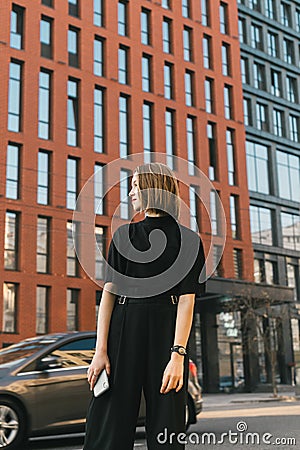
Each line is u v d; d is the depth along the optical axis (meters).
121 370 2.50
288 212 43.06
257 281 39.81
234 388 35.78
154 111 35.97
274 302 35.69
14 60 31.16
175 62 37.78
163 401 2.47
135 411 2.50
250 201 40.72
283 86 45.88
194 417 9.16
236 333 36.56
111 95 34.22
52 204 30.53
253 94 43.31
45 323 29.45
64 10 33.41
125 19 36.34
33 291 29.00
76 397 8.05
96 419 2.50
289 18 48.12
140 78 35.75
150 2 37.38
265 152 43.12
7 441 7.53
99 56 34.66
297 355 41.16
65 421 7.93
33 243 29.52
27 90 31.02
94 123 33.34
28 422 7.70
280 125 44.97
